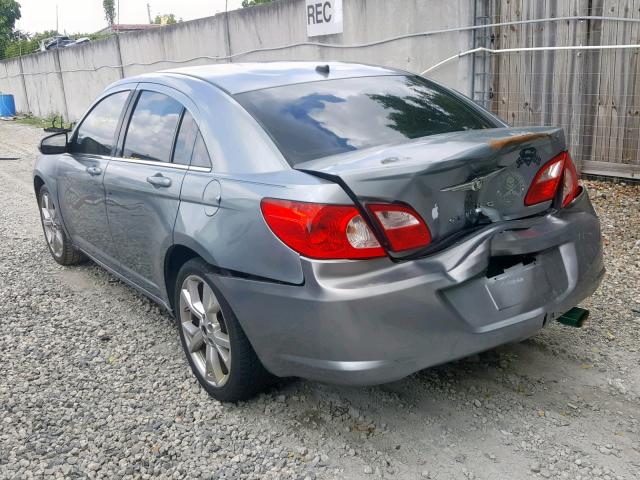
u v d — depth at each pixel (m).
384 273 2.71
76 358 4.09
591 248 3.28
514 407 3.28
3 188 10.23
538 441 3.01
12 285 5.46
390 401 3.38
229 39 12.10
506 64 7.50
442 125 3.58
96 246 4.89
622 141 6.88
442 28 7.88
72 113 20.62
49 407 3.52
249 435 3.19
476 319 2.82
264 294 2.92
